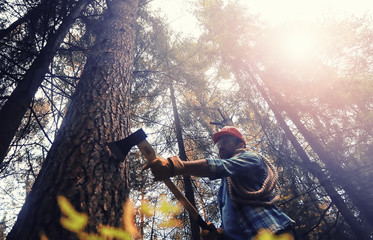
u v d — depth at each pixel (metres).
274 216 1.14
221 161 1.15
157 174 1.04
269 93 6.40
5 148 2.58
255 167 1.24
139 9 6.60
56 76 3.38
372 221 3.50
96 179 1.27
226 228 1.31
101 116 1.80
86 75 2.45
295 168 6.04
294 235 1.12
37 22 3.64
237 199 1.22
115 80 2.46
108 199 1.25
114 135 1.71
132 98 6.22
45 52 3.18
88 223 1.06
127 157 1.67
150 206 5.77
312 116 5.62
